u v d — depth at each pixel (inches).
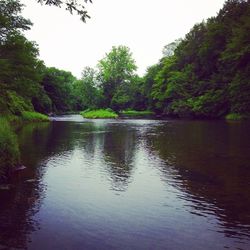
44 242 349.7
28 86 1378.0
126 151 896.9
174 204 469.4
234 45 2300.7
